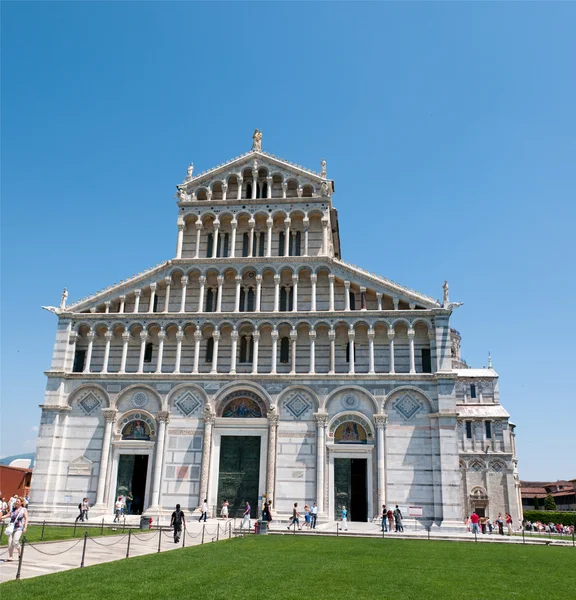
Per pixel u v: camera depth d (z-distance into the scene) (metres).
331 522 53.28
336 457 55.50
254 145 67.81
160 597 19.44
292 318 59.56
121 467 57.69
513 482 86.06
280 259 61.78
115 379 59.75
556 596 22.19
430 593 21.89
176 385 58.94
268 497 54.47
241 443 57.47
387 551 36.38
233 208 64.94
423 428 55.16
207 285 63.53
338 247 76.88
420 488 53.66
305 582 23.31
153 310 62.44
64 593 19.48
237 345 60.75
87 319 62.25
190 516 54.84
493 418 88.81
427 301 58.62
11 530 27.02
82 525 49.81
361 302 60.81
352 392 56.94
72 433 58.88
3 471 77.62
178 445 57.44
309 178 65.12
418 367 58.31
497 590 23.09
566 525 93.00
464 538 48.62
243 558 30.38
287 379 57.78
